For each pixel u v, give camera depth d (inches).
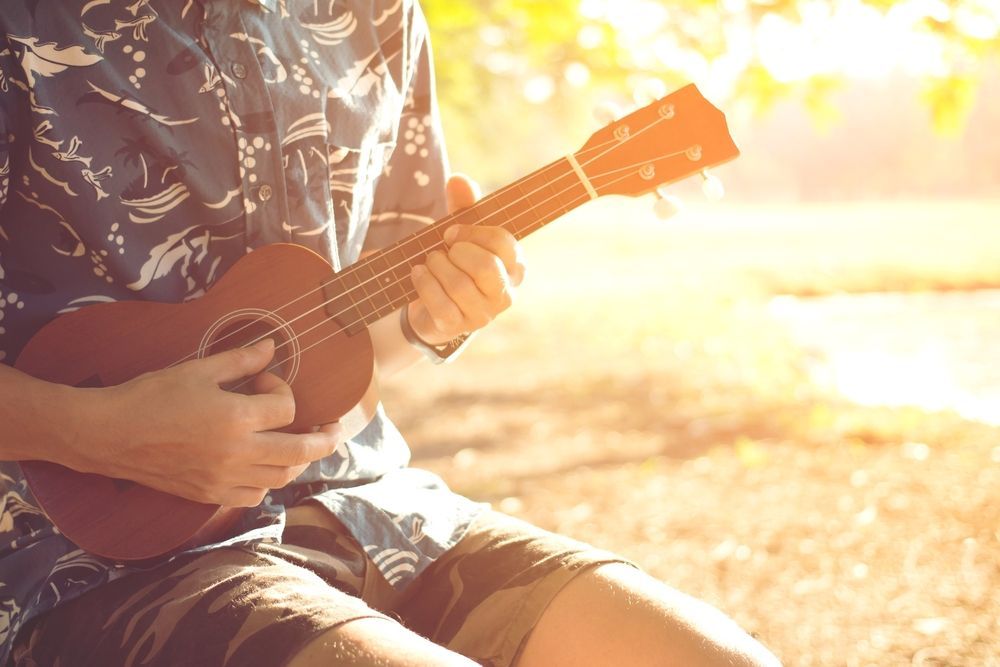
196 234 67.5
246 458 58.9
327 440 61.8
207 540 63.0
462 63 334.6
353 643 52.3
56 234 64.6
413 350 75.8
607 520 191.0
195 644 55.0
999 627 127.6
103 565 61.9
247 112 66.9
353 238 76.0
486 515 72.6
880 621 132.3
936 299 652.7
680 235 1366.9
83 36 63.3
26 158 62.9
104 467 58.9
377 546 67.1
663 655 59.3
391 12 74.5
